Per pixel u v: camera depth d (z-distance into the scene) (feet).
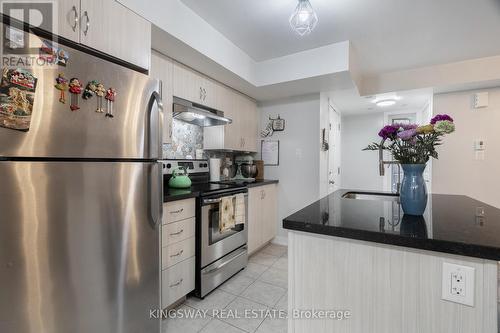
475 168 10.45
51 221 3.37
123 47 4.76
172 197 5.77
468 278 2.38
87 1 4.20
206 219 6.83
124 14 4.80
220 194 7.29
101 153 3.87
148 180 4.58
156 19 5.41
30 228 3.19
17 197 3.08
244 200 8.50
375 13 6.40
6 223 3.00
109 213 4.00
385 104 13.10
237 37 7.72
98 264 3.89
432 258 2.54
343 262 2.97
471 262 2.38
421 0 5.87
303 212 3.84
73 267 3.60
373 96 11.46
